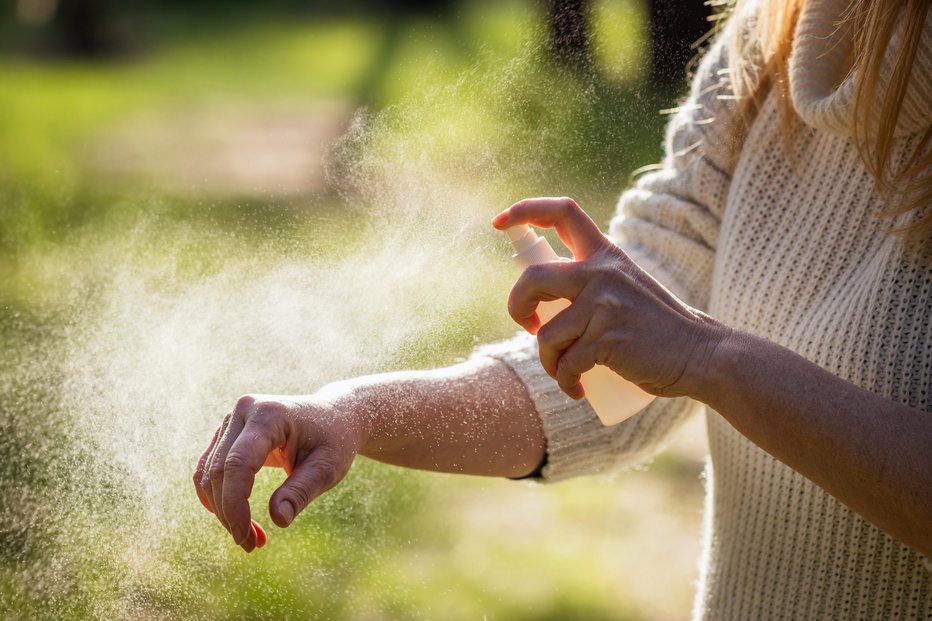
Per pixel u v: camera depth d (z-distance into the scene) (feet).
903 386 6.50
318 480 6.37
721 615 6.89
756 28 6.86
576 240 6.39
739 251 6.83
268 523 8.17
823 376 6.30
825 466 6.27
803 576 6.69
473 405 6.80
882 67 6.39
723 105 6.95
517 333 7.18
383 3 60.18
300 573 8.63
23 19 65.05
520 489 15.53
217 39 63.46
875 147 6.52
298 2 69.15
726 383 6.29
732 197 6.89
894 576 6.57
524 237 6.44
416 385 6.73
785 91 6.77
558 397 6.89
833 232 6.69
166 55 60.75
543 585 13.03
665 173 7.15
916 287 6.50
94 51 62.49
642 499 15.55
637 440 7.01
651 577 13.46
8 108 44.19
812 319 6.66
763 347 6.31
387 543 11.31
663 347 6.29
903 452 6.22
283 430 6.38
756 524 6.79
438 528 13.65
